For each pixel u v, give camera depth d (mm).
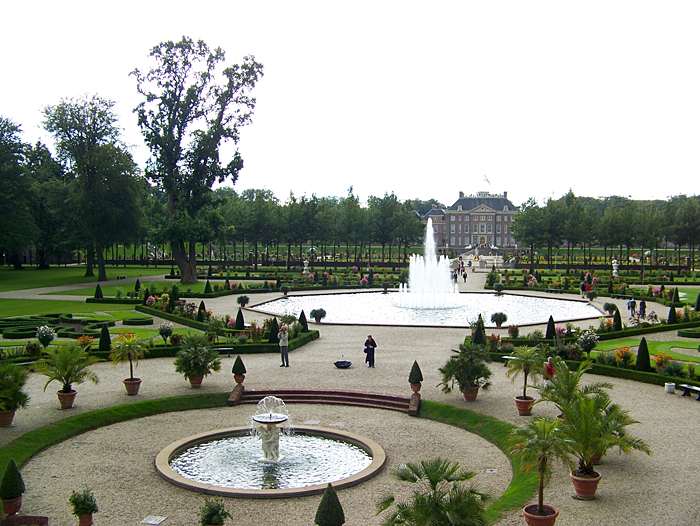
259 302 63281
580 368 20891
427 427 23297
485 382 26312
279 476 18844
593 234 116188
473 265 124000
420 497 13328
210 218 79062
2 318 47844
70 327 43781
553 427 15758
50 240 99250
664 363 29031
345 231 120938
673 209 120125
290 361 33750
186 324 46188
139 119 74062
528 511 14805
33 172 102000
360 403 26188
